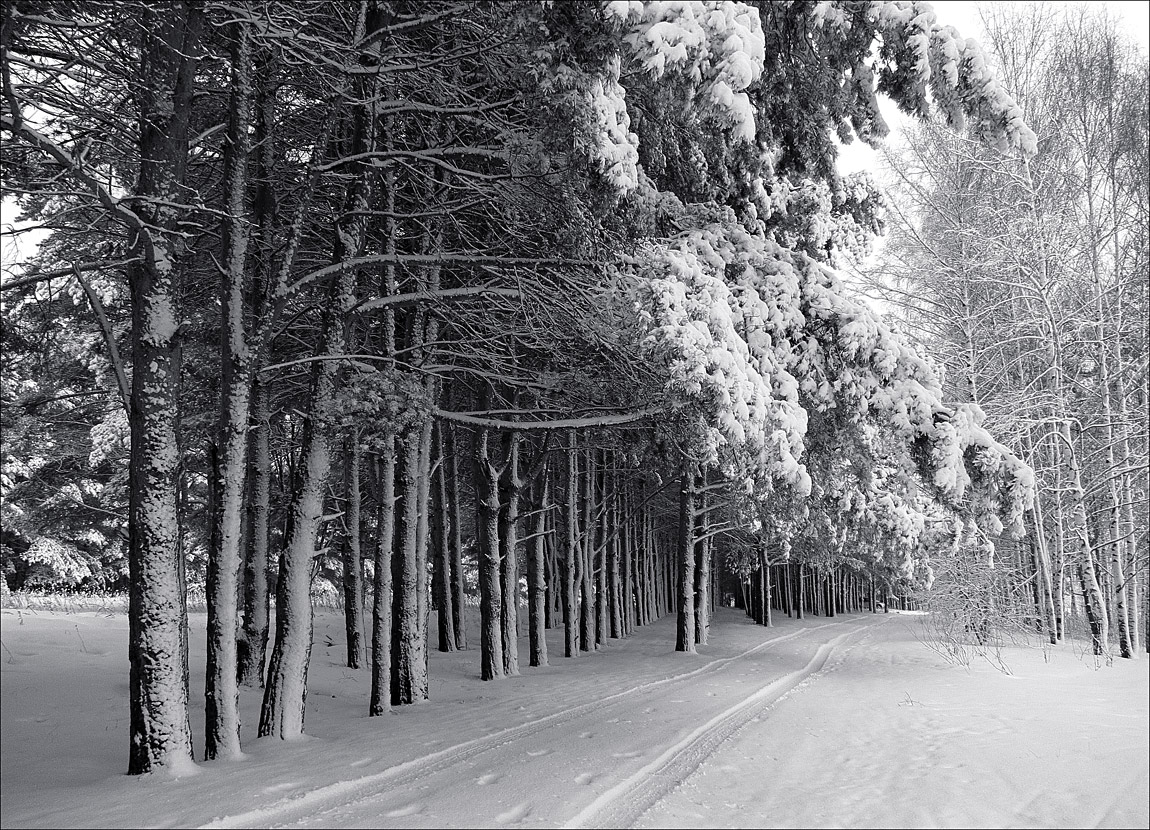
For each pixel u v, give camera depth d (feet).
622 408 38.88
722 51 24.26
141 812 19.85
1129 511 67.05
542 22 24.58
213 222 36.37
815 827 17.74
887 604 207.92
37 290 31.32
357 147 34.14
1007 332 76.54
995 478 36.24
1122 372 72.28
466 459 79.92
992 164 76.28
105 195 23.35
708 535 87.10
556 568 107.86
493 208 34.91
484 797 20.48
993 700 40.45
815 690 46.39
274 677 31.17
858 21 31.55
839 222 46.19
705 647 83.30
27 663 40.37
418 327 45.09
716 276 34.50
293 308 45.70
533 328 36.37
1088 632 87.92
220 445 29.01
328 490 68.23
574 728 32.01
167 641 25.41
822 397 36.40
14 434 54.34
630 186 25.20
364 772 23.77
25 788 23.13
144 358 26.71
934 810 19.17
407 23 27.86
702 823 18.07
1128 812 18.95
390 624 40.55
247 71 29.45
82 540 104.53
